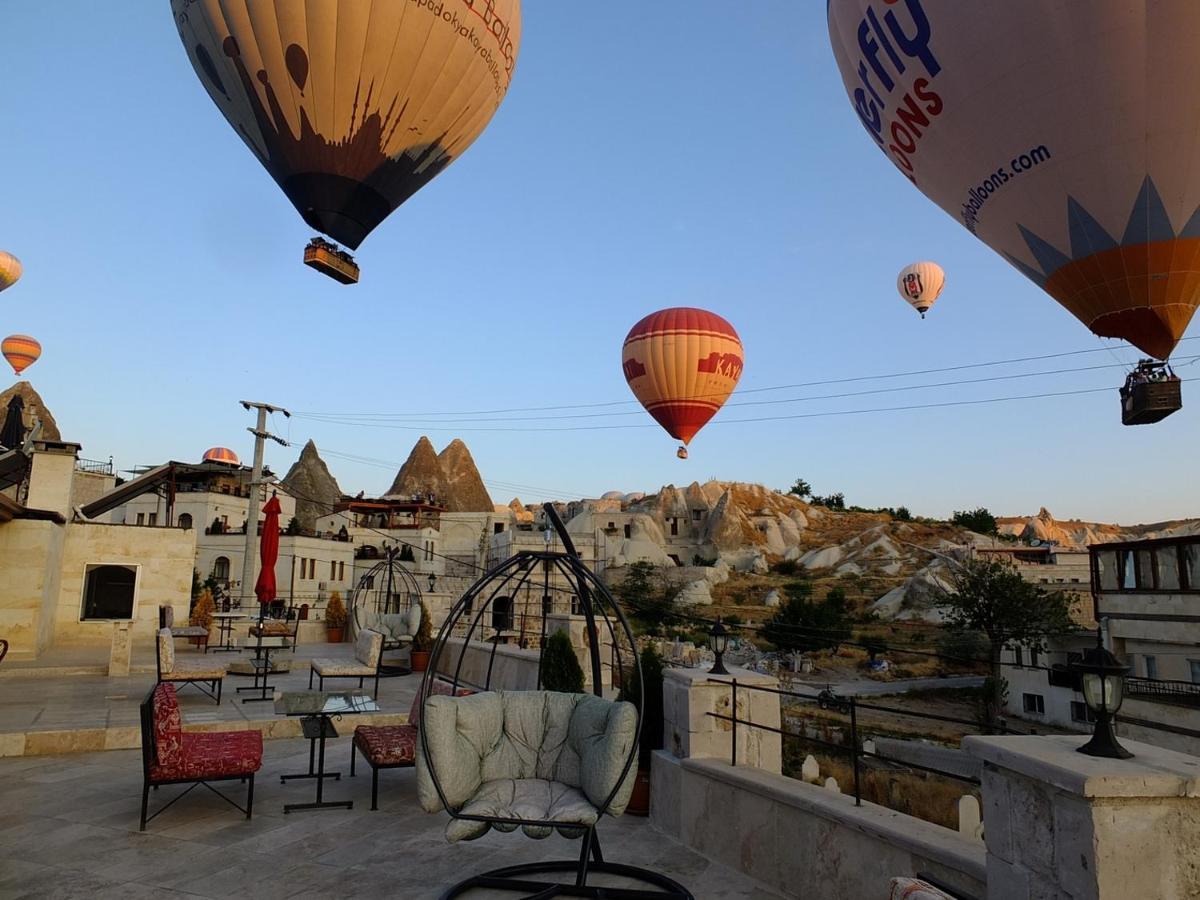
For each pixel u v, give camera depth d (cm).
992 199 1262
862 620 4862
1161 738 1995
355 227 1288
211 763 505
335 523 5022
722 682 494
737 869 432
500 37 1266
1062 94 1100
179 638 1509
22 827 498
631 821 526
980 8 1119
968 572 3962
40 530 1424
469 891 400
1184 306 1157
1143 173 1102
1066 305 1266
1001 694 3092
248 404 2186
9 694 962
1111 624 2386
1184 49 1028
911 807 1579
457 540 5147
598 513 6838
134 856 450
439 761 366
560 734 415
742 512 8112
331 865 441
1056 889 239
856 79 1375
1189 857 231
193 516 3725
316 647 1587
